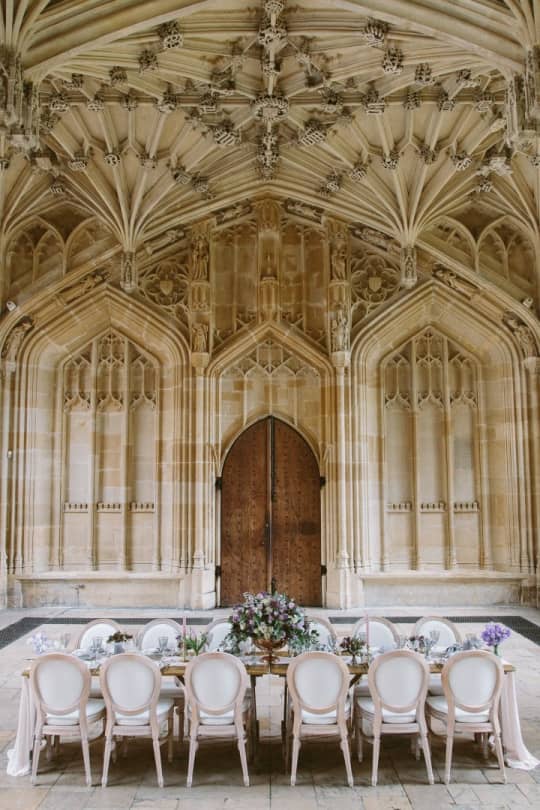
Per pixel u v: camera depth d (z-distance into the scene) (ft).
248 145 47.93
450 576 50.03
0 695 29.45
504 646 37.70
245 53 37.52
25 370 51.24
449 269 51.60
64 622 44.32
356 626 27.02
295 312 53.31
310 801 19.88
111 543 51.78
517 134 30.32
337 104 40.42
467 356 53.67
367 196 49.62
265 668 22.97
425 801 19.84
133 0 31.14
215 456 51.55
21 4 28.45
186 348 51.78
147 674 21.35
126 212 48.24
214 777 21.57
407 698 21.31
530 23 28.66
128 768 22.31
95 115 42.01
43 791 20.59
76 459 52.54
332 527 50.80
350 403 51.75
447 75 38.42
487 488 52.39
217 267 53.72
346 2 31.55
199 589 49.29
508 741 22.65
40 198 48.96
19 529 50.11
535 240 49.96
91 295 51.60
